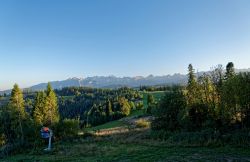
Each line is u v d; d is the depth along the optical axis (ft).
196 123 194.29
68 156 144.66
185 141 157.48
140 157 127.13
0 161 146.00
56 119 286.87
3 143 240.32
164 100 207.31
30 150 175.11
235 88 170.60
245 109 171.01
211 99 197.06
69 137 215.92
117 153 141.59
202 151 131.03
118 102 576.61
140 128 250.57
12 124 250.57
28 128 236.43
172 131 196.13
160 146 154.51
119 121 446.19
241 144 137.28
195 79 213.46
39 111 284.00
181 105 202.69
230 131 162.40
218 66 209.05
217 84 200.95
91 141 196.03
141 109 576.20
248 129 155.02
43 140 203.41
